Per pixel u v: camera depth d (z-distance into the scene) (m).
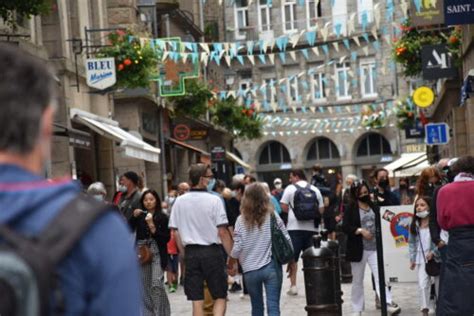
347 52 69.12
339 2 66.56
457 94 32.34
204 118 52.00
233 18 70.62
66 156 25.11
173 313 17.36
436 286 14.38
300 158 74.06
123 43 26.42
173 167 45.38
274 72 72.62
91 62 25.33
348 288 19.80
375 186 17.44
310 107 70.38
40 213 2.79
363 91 69.56
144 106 36.53
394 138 69.81
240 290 20.72
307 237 18.81
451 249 10.62
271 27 69.50
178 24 47.22
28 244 2.70
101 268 2.79
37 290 2.65
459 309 10.53
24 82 2.82
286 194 18.80
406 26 32.09
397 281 14.36
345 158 72.31
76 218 2.78
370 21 64.50
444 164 15.59
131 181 13.68
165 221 13.48
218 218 12.58
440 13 26.59
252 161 75.44
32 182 2.86
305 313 16.38
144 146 27.81
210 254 12.56
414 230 14.01
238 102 53.25
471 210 10.49
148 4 35.12
